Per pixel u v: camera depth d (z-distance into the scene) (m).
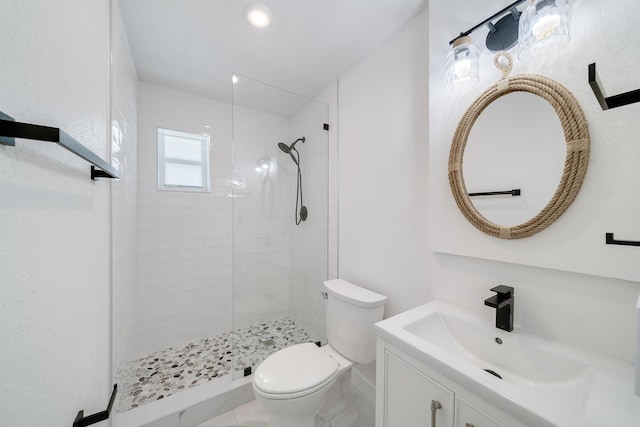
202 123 2.23
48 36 0.52
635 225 0.67
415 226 1.35
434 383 0.75
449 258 1.14
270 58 1.68
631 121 0.67
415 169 1.34
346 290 1.57
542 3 0.74
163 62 1.73
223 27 1.38
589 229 0.74
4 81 0.39
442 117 1.14
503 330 0.90
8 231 0.40
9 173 0.40
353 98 1.77
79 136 0.69
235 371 1.67
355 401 1.59
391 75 1.47
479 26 0.94
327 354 1.41
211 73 1.88
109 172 0.66
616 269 0.69
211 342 2.16
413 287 1.35
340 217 1.89
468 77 0.98
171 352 2.00
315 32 1.43
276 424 1.16
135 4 1.21
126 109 1.44
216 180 2.29
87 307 0.72
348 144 1.82
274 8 1.25
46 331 0.50
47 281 0.51
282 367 1.25
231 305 2.33
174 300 2.10
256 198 2.02
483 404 0.63
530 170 0.87
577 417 0.52
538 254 0.85
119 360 1.17
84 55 0.73
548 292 0.84
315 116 2.08
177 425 1.33
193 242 2.18
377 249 1.58
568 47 0.78
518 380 0.82
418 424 0.80
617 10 0.69
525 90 0.88
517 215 0.90
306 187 2.17
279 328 2.07
